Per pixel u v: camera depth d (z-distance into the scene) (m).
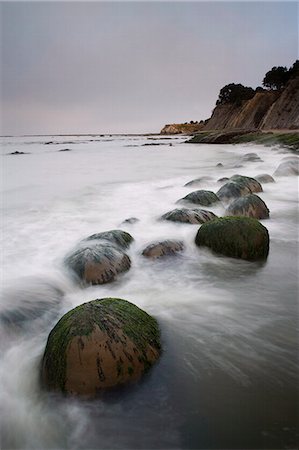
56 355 3.59
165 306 5.17
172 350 4.10
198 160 30.03
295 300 5.33
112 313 3.86
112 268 5.92
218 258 6.76
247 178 12.58
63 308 5.29
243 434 3.09
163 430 3.17
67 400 3.44
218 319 4.81
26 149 58.28
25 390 3.74
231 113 90.06
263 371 3.80
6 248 7.90
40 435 3.27
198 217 8.41
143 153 42.31
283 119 63.81
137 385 3.55
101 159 34.59
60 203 12.82
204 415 3.28
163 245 6.88
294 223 9.16
